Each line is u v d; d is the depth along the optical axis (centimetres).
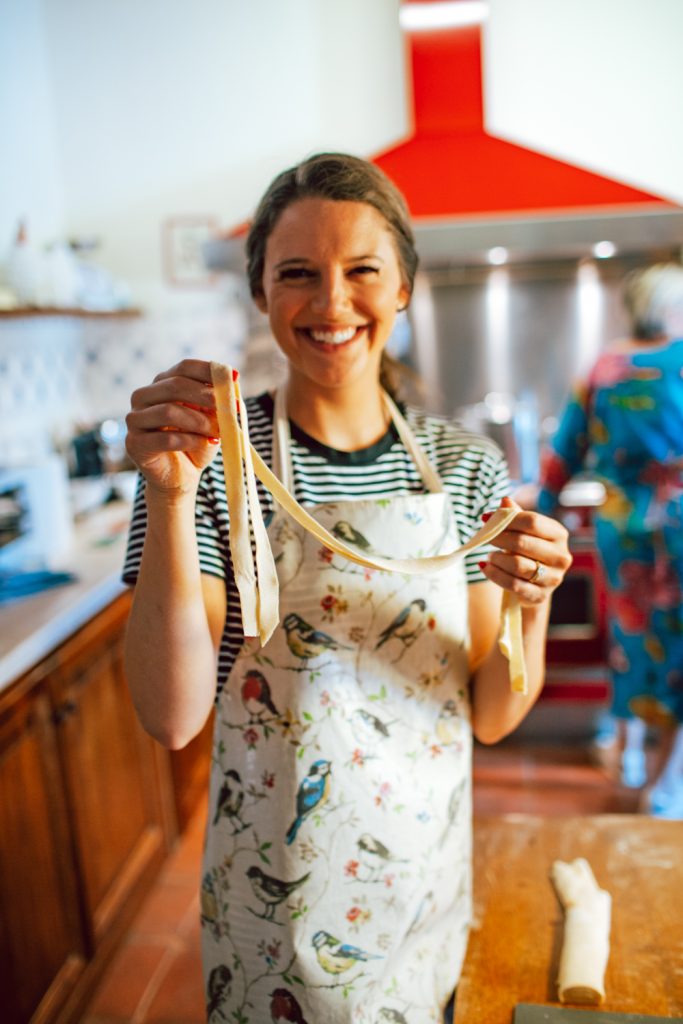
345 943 88
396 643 89
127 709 207
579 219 253
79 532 246
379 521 89
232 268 278
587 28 302
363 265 85
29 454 277
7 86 282
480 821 122
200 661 82
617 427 233
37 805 158
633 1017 83
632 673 244
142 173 324
